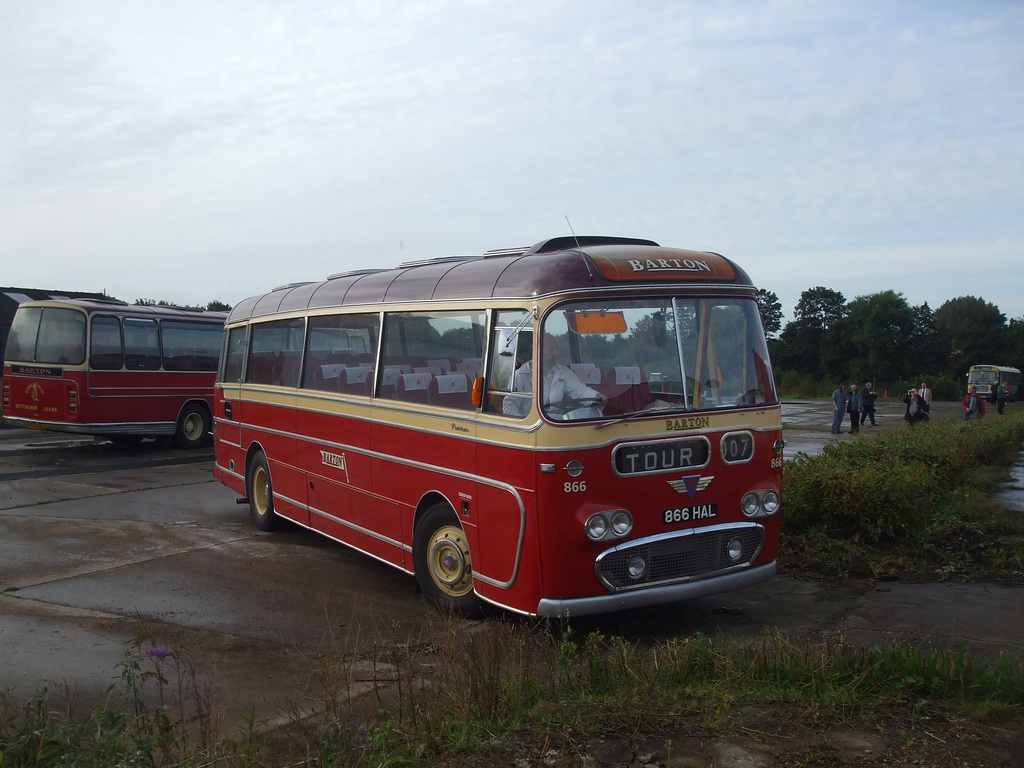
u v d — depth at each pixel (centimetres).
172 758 386
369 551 773
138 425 1688
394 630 570
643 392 580
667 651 505
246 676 539
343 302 822
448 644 499
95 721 402
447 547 659
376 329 760
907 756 384
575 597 553
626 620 652
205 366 1820
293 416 914
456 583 650
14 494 1197
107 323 1636
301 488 902
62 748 378
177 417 1764
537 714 432
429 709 436
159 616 671
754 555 622
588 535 549
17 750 371
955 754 385
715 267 630
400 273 757
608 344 577
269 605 703
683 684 476
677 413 586
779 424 639
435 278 691
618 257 594
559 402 555
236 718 471
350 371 804
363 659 562
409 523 706
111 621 656
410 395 704
